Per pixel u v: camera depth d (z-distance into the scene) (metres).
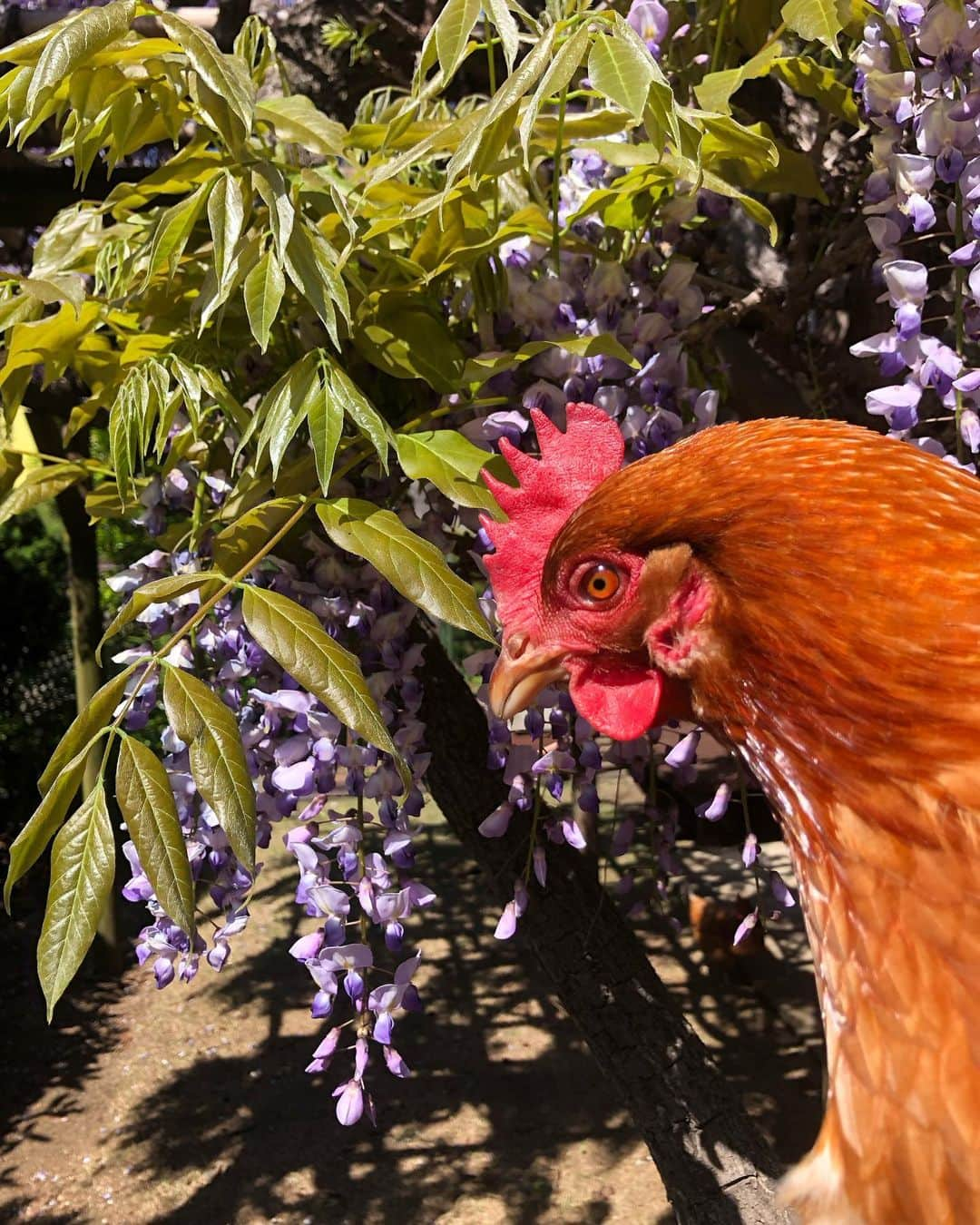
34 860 0.34
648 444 0.42
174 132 0.41
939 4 0.37
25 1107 1.26
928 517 0.27
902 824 0.27
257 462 0.38
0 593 1.91
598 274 0.42
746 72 0.42
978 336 0.40
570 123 0.42
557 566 0.33
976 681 0.27
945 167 0.38
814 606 0.28
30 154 0.71
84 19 0.34
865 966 0.27
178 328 0.46
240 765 0.33
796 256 0.56
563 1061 1.27
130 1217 1.07
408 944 1.53
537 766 0.42
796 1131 1.09
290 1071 1.29
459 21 0.35
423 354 0.42
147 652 0.41
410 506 0.44
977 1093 0.26
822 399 0.59
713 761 0.60
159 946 0.43
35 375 0.66
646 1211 1.01
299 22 0.71
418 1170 1.10
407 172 0.47
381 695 0.42
